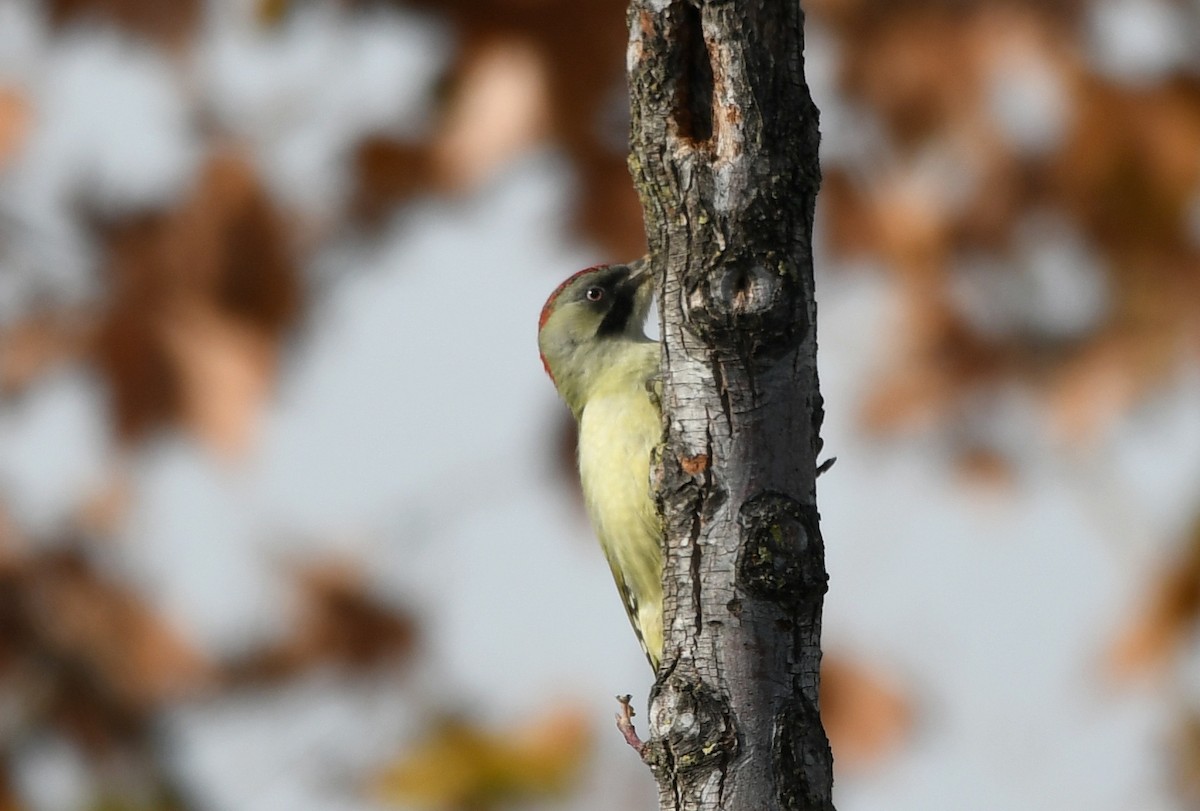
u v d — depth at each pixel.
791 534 7.61
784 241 7.61
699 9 7.62
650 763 7.75
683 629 7.70
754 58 7.55
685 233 7.66
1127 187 11.73
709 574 7.66
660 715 7.70
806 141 7.66
